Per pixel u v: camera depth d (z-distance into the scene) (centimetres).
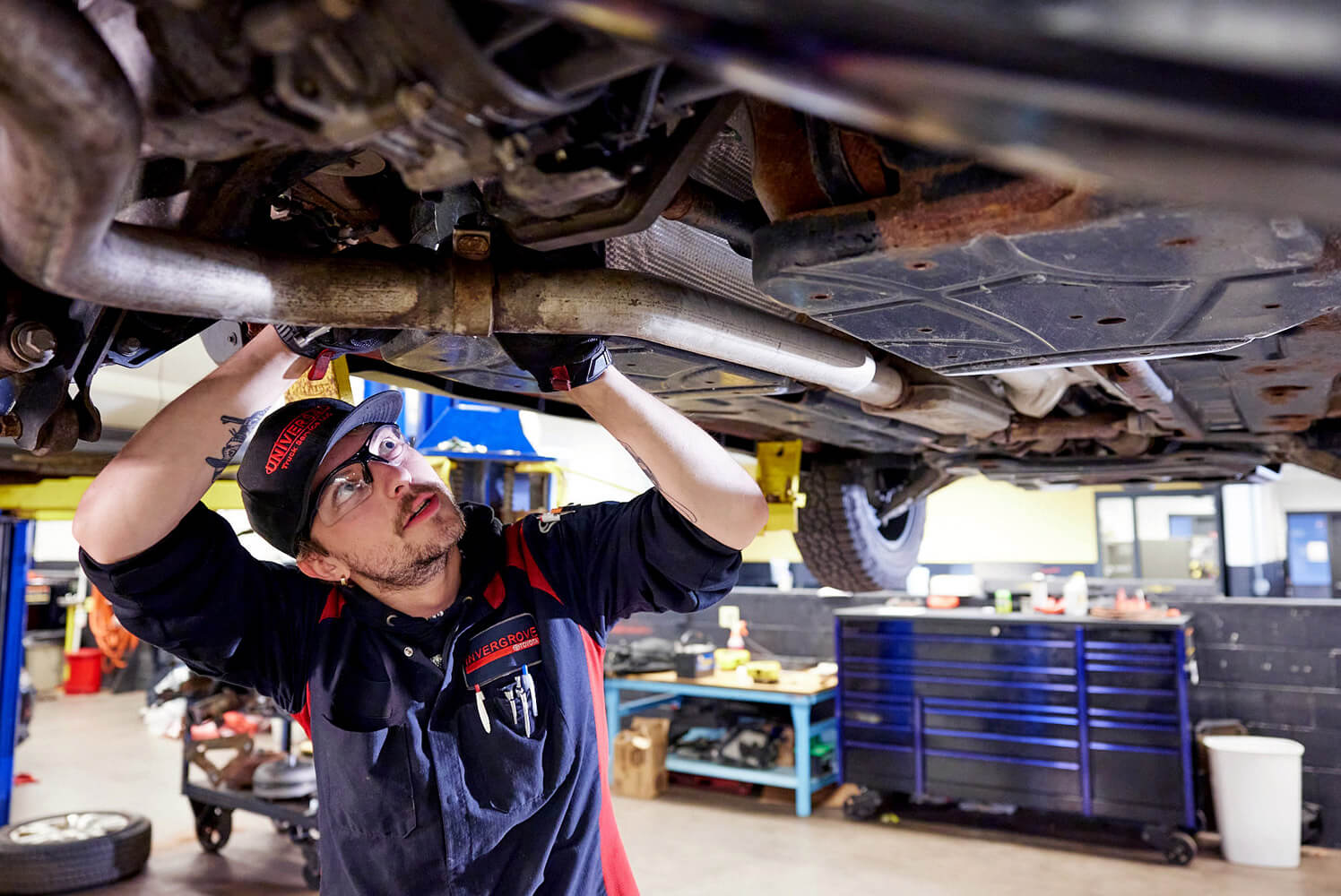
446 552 112
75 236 50
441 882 108
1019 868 429
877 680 513
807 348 119
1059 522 766
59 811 534
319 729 116
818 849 459
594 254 92
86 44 41
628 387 110
